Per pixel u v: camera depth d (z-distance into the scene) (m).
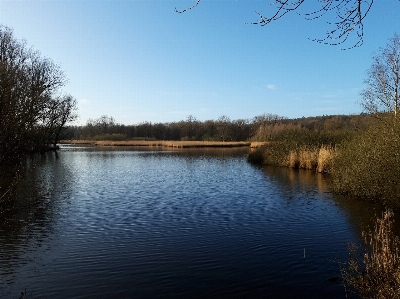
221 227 11.47
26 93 18.66
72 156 45.59
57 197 16.88
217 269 7.98
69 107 54.25
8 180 15.47
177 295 6.74
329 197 16.52
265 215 13.08
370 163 14.95
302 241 9.95
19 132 16.61
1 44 25.14
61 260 8.55
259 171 28.00
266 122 92.44
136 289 7.00
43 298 6.63
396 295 5.28
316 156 28.42
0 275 7.67
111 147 72.56
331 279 7.32
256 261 8.45
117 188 19.69
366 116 21.80
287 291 6.87
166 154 50.47
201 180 22.94
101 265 8.23
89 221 12.30
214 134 97.56
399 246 8.18
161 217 12.85
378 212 13.29
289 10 3.66
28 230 11.16
